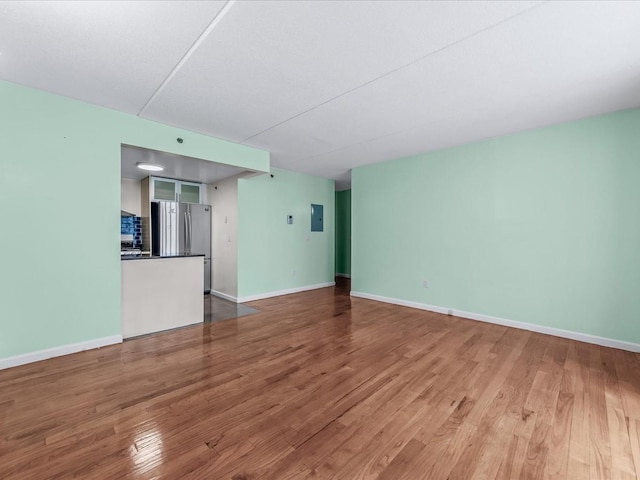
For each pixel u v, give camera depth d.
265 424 1.77
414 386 2.22
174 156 3.64
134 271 3.32
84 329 2.86
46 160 2.62
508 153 3.67
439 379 2.33
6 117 2.43
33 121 2.54
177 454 1.52
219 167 4.35
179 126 3.38
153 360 2.66
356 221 5.46
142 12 1.62
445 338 3.26
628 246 2.92
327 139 3.83
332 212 6.74
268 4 1.56
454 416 1.86
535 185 3.48
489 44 1.90
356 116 3.08
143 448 1.56
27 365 2.53
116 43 1.91
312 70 2.22
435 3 1.55
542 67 2.17
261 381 2.29
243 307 4.69
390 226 4.94
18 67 2.21
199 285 3.85
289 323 3.82
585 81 2.37
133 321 3.31
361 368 2.52
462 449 1.57
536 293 3.49
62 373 2.39
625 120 2.92
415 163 4.60
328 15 1.64
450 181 4.21
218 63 2.13
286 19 1.67
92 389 2.15
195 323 3.80
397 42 1.88
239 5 1.57
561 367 2.54
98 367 2.51
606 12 1.60
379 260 5.11
